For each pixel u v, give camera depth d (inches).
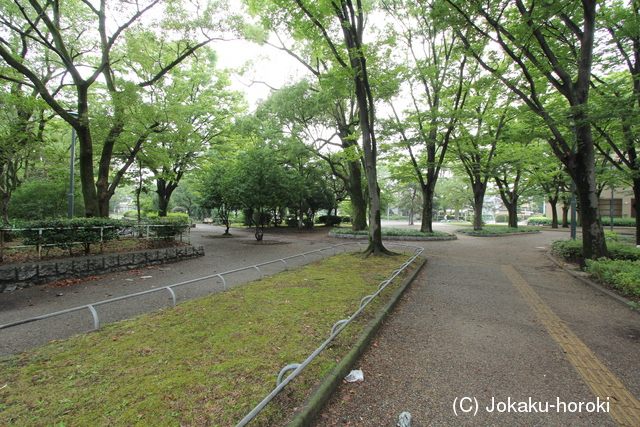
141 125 490.3
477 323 203.3
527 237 892.6
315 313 193.8
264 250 543.2
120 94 435.5
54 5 448.5
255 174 637.9
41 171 578.6
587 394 124.6
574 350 164.6
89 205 458.3
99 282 282.7
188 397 103.7
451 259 484.4
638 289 251.6
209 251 519.8
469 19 360.5
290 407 101.9
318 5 376.5
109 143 504.4
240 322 176.6
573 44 405.1
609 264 320.2
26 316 193.3
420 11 578.9
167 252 391.2
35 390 107.0
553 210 1384.1
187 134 523.2
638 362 152.3
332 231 864.3
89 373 119.0
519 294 279.9
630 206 1512.1
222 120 757.9
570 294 281.0
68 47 523.5
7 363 126.6
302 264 397.1
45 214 645.9
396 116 708.0
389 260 414.9
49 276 273.4
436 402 116.5
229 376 117.7
